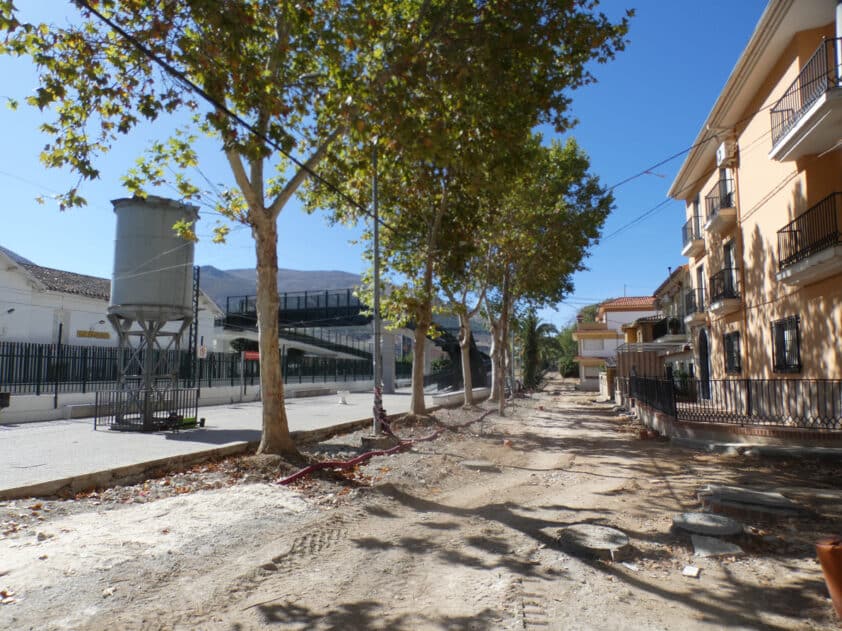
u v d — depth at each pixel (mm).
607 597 4559
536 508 7500
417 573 5105
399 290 17734
